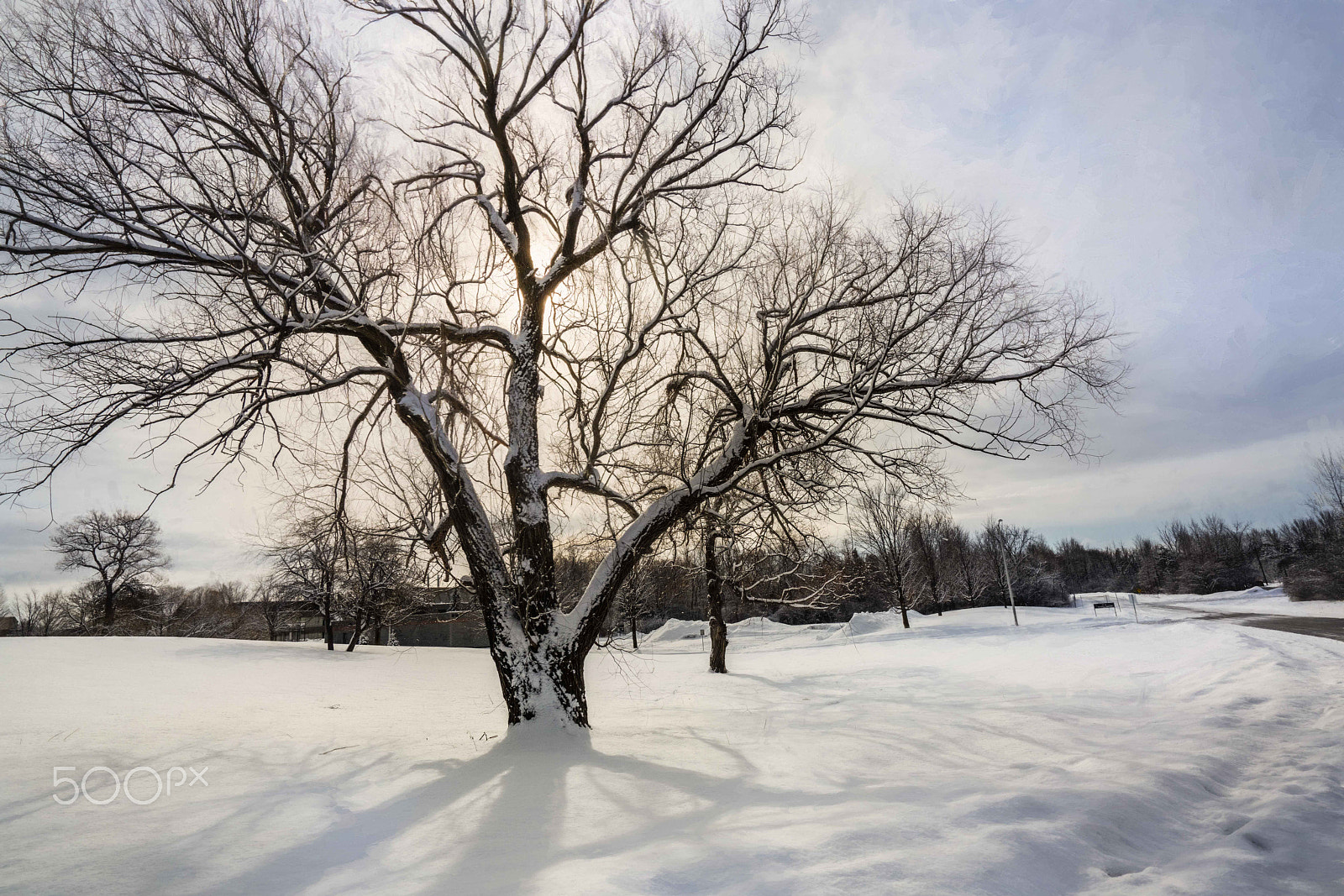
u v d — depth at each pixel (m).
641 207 10.34
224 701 15.00
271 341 8.74
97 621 45.84
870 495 11.35
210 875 4.48
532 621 8.96
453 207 10.09
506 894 3.83
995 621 40.12
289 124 8.79
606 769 6.93
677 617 53.88
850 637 38.38
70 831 5.49
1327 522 50.94
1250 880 4.23
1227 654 15.09
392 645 45.47
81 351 7.81
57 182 7.54
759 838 4.61
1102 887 4.13
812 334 10.49
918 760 7.41
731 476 9.94
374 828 5.39
